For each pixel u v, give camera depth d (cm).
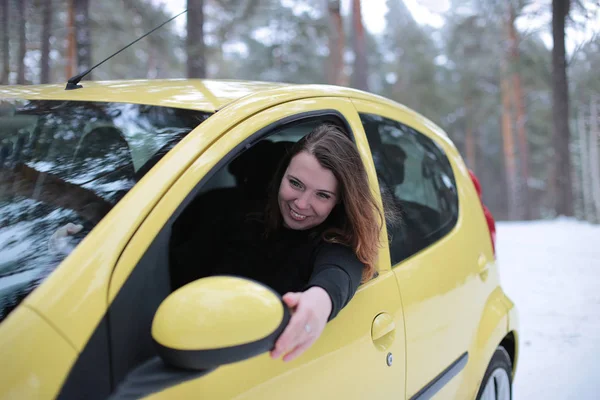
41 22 938
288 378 134
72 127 162
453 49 3119
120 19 1316
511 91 2664
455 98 3316
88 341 105
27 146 160
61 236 129
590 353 388
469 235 245
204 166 135
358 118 201
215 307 105
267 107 162
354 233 150
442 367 204
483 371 235
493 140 4162
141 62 2014
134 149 145
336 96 196
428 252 210
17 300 120
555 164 1883
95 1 1290
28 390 98
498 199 4119
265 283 165
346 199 149
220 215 199
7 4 797
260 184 217
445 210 240
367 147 195
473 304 231
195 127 147
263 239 177
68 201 137
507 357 268
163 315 106
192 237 189
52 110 171
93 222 129
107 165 144
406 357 180
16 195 145
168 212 125
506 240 924
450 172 260
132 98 170
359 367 157
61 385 100
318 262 149
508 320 259
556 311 494
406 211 211
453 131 3481
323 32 1966
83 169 146
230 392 119
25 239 132
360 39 1689
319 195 150
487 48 2742
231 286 109
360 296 164
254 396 124
